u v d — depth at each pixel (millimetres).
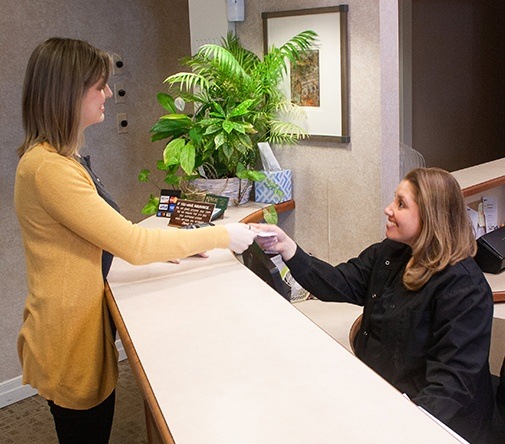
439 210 1836
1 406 3641
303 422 1057
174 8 4188
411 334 1870
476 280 1814
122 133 4051
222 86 2852
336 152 2848
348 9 2660
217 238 1859
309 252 3062
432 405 1664
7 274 3609
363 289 2238
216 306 1604
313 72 2834
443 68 5793
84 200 1644
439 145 5914
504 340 2551
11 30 3451
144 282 1825
